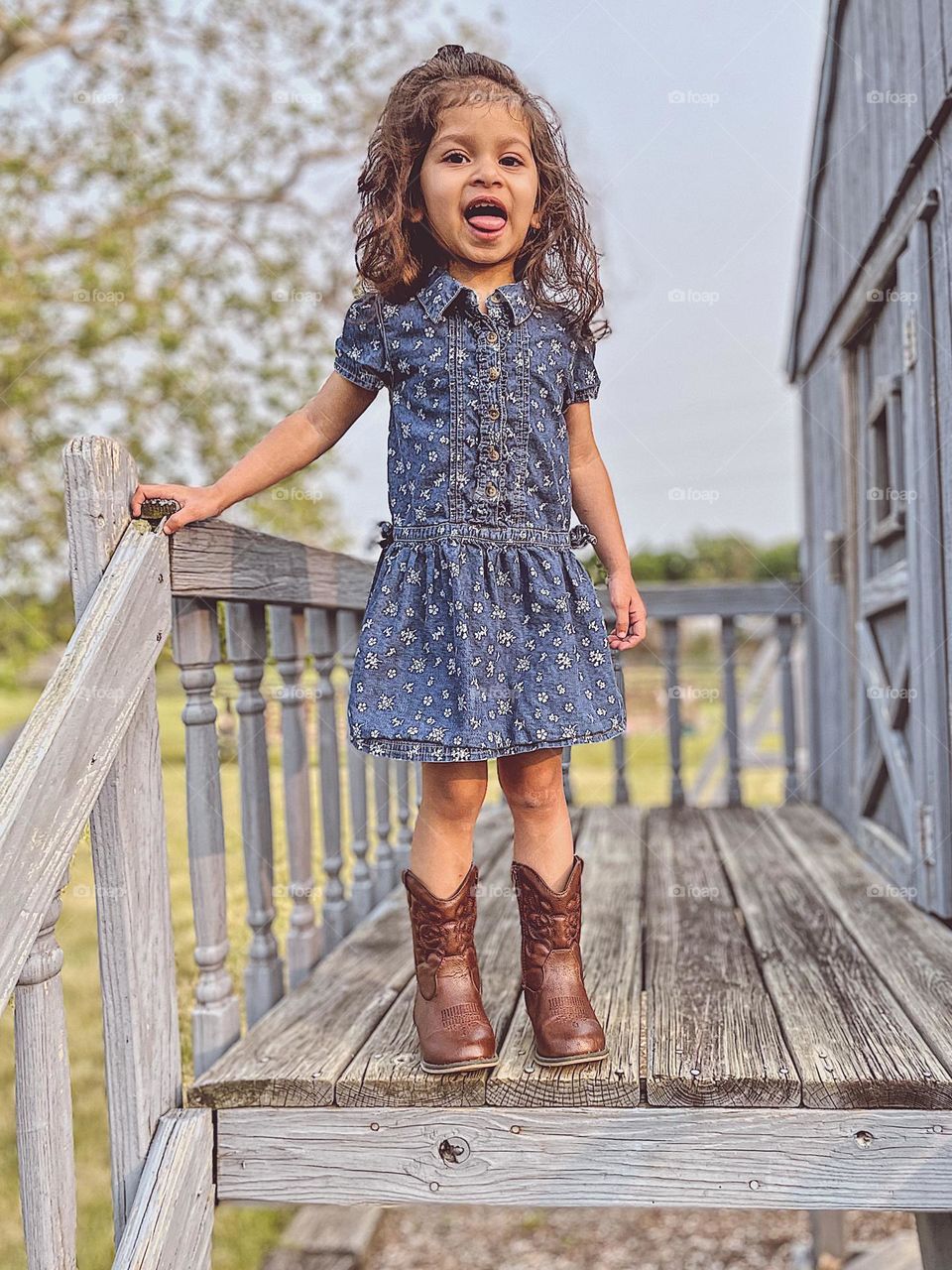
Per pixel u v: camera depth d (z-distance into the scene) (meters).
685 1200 1.47
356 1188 1.53
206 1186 1.53
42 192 5.61
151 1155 1.47
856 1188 1.44
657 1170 1.47
